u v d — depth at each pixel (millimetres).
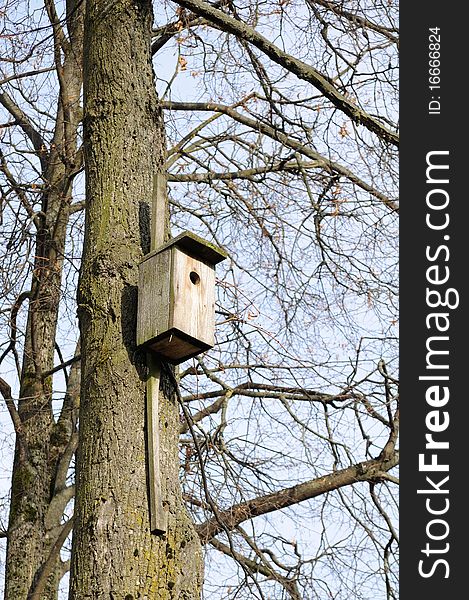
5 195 7449
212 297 4758
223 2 7355
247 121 8133
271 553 7305
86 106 5203
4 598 7066
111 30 5328
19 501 7430
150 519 4180
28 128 8781
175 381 4586
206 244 4711
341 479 7332
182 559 4164
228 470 7125
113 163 4996
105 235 4816
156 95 5328
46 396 7836
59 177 8320
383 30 7484
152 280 4641
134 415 4410
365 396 7578
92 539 4121
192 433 5227
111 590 4012
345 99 5555
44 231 8039
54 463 7688
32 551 7227
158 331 4500
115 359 4516
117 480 4246
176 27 7836
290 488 7359
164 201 4867
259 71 7016
